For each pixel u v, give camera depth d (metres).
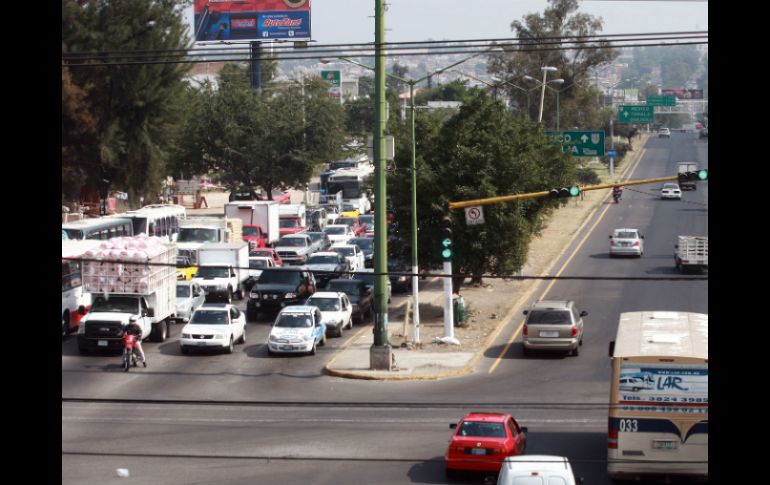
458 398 46.31
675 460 32.00
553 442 38.84
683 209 131.88
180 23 119.06
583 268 86.12
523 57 179.25
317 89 143.75
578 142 116.88
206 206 155.88
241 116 138.00
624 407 32.38
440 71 59.62
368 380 50.69
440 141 66.94
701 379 32.06
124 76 114.06
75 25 109.31
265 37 147.38
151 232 93.75
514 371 52.28
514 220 65.00
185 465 35.81
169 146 126.75
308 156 137.50
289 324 57.34
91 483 33.44
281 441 39.09
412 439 39.34
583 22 179.38
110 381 50.16
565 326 54.78
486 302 72.81
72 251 64.06
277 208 104.62
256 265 80.75
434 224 65.88
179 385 49.44
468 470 33.53
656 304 70.06
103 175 117.88
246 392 47.97
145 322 57.50
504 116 70.00
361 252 88.44
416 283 58.38
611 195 152.38
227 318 58.34
